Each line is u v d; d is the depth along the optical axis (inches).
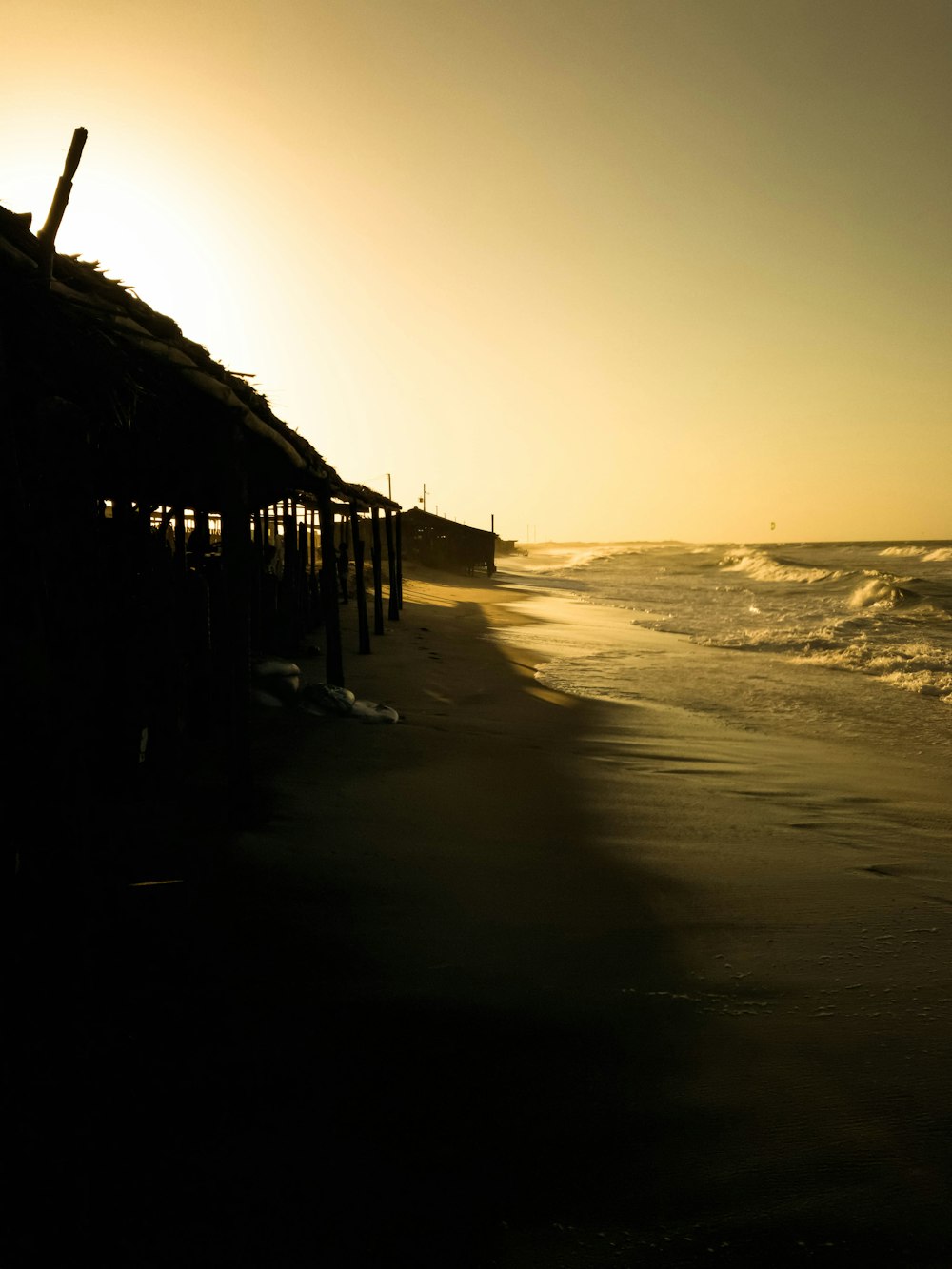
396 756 325.4
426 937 171.5
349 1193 102.9
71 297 123.3
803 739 436.8
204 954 152.2
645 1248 97.3
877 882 223.3
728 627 1056.8
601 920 189.8
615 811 282.7
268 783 264.2
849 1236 99.7
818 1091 128.0
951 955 177.9
